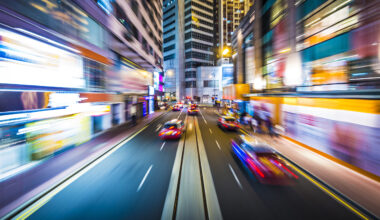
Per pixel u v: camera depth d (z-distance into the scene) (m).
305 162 8.48
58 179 6.91
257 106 19.16
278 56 15.21
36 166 8.15
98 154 9.91
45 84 9.03
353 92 7.57
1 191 6.03
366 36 7.56
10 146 7.36
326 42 9.85
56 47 9.73
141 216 4.82
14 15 7.37
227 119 17.27
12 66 7.37
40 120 8.82
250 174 7.13
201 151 10.58
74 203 5.43
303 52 11.91
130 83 21.69
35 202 5.46
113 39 16.92
